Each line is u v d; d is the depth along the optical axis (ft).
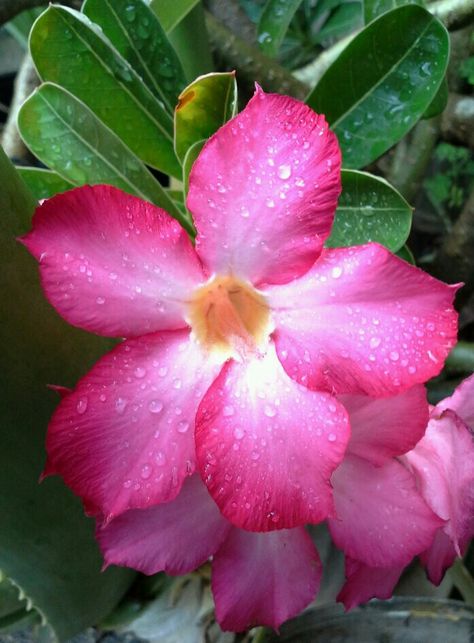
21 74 0.86
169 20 0.58
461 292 0.80
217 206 0.33
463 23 0.69
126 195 0.33
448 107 0.79
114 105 0.52
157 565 0.44
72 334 0.41
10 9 0.67
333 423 0.35
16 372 0.39
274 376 0.36
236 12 0.85
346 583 0.46
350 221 0.49
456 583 0.65
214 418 0.35
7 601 0.59
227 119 0.45
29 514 0.46
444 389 0.72
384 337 0.34
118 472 0.36
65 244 0.33
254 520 0.35
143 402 0.36
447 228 0.98
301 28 0.93
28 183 0.57
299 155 0.32
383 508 0.42
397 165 0.78
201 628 0.62
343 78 0.52
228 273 0.36
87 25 0.48
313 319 0.35
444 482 0.42
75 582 0.53
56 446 0.35
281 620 0.46
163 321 0.36
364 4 0.60
